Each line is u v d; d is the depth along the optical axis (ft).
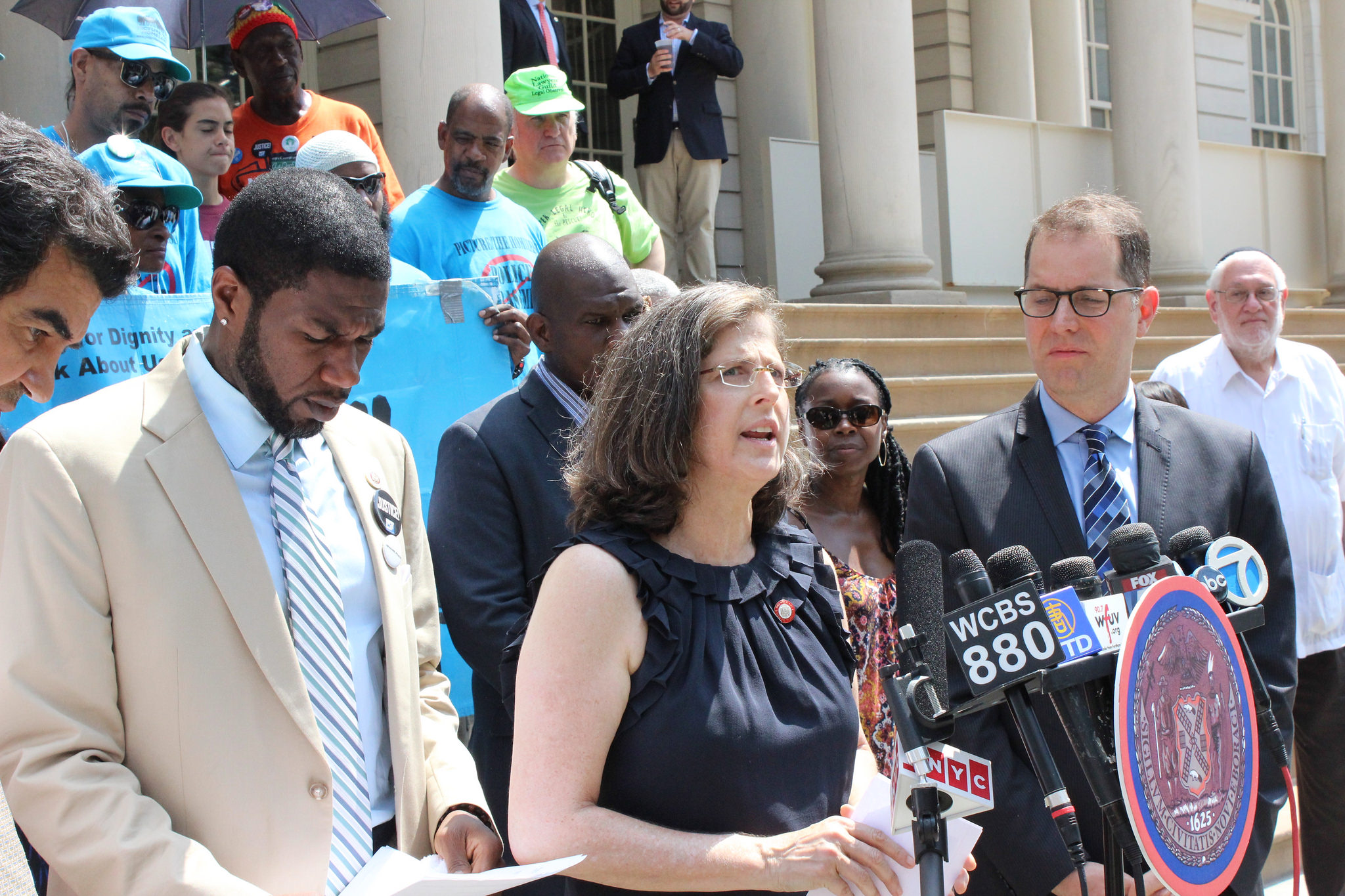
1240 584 6.14
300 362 6.09
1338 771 12.50
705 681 5.78
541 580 6.43
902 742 5.12
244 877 5.80
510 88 15.49
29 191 4.98
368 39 26.45
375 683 6.68
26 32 17.74
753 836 5.57
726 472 5.94
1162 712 5.02
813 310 22.99
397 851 6.04
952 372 23.70
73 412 6.02
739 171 31.83
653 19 25.35
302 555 6.26
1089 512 7.87
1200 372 14.16
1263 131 50.34
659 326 6.11
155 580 5.78
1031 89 38.42
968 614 5.22
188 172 12.92
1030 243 8.16
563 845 5.41
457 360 11.36
